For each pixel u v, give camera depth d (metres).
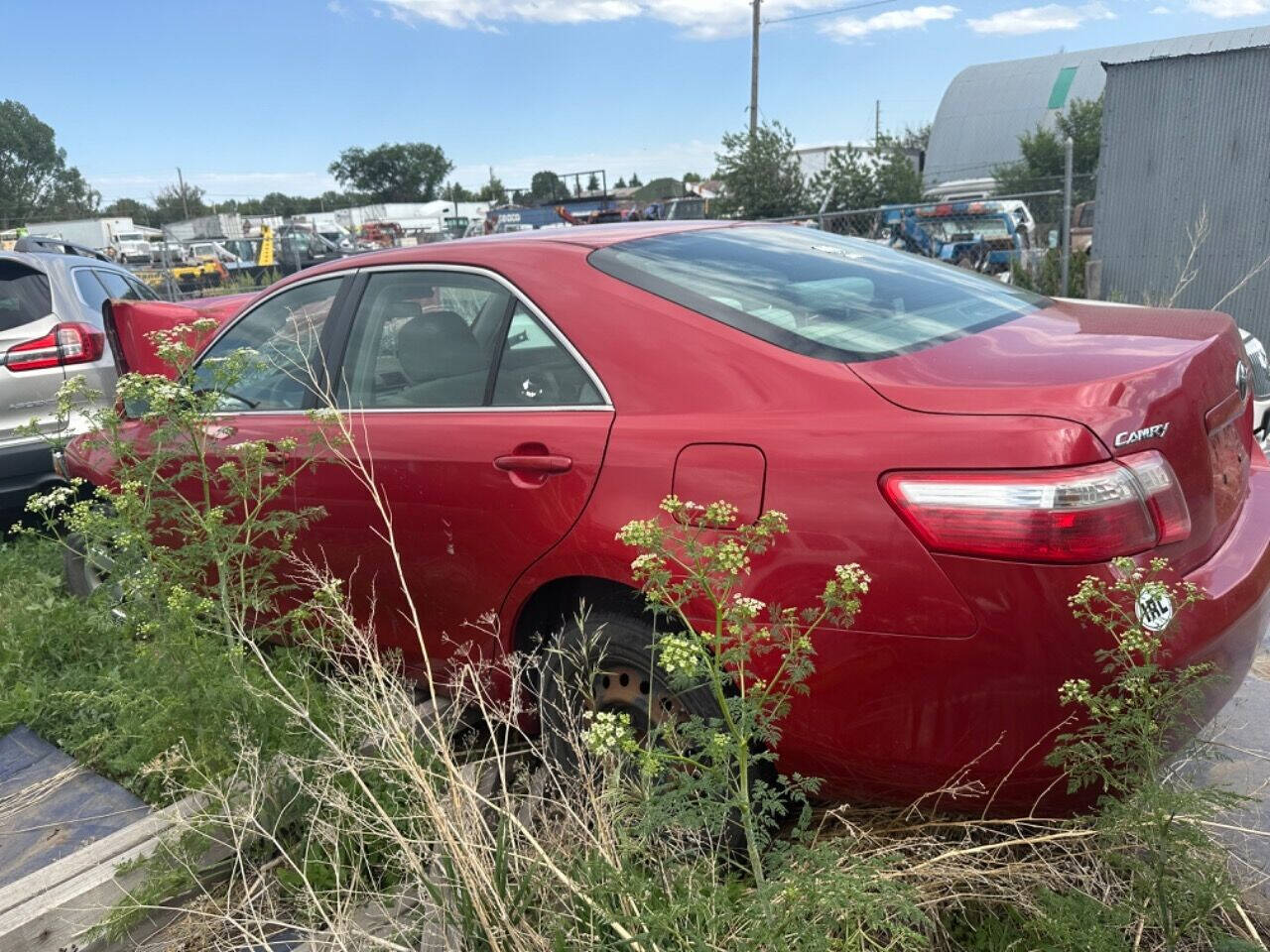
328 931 2.32
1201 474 2.31
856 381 2.40
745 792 1.97
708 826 1.98
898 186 17.91
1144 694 1.95
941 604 2.14
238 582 3.39
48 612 4.29
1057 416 2.11
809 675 2.31
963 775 2.22
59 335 5.92
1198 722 2.24
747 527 2.09
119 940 2.58
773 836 2.55
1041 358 2.44
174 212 98.56
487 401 3.03
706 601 2.45
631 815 2.37
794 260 3.28
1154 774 2.04
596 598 2.80
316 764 2.65
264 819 2.74
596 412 2.76
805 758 2.39
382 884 2.64
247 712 2.85
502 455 2.88
